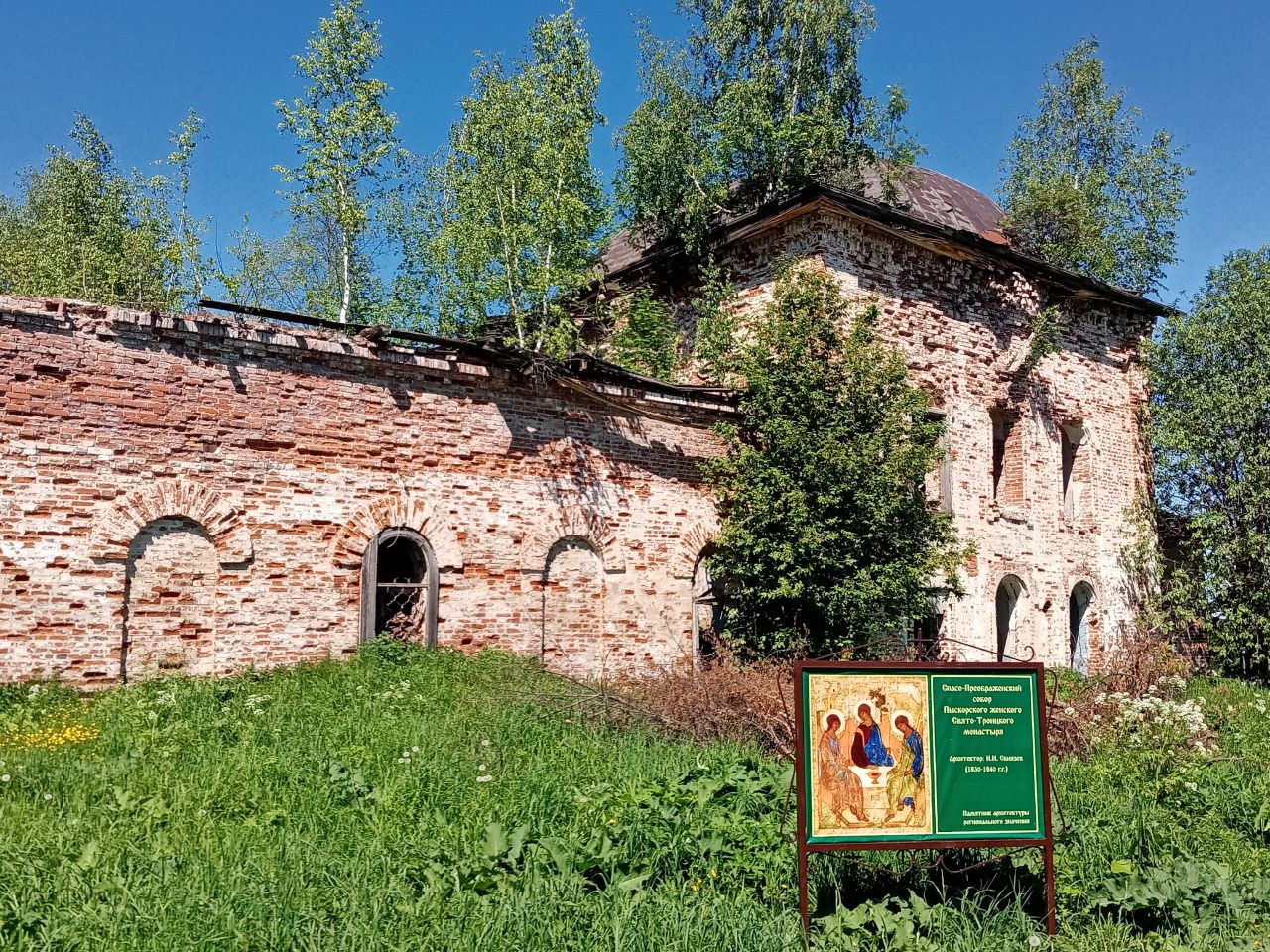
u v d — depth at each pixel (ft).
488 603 50.24
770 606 55.93
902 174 77.77
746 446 57.00
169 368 42.16
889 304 65.82
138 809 24.93
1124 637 67.77
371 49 59.00
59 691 38.40
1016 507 74.28
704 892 21.42
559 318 59.16
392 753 31.17
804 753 20.56
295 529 44.96
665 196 72.43
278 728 33.94
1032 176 104.53
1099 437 81.41
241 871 20.72
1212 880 22.77
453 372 49.62
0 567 38.11
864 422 55.67
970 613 68.90
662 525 56.95
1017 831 21.17
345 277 61.62
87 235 97.25
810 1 76.74
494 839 22.39
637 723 38.42
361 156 59.82
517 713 38.01
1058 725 40.45
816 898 21.71
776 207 63.16
